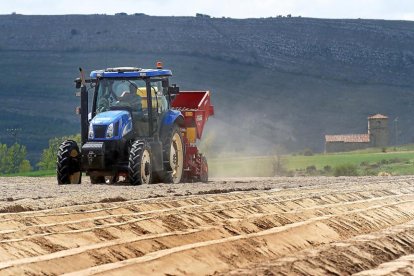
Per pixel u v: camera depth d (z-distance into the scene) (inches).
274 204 1384.1
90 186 1624.0
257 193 1551.4
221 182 2038.6
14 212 1103.0
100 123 1739.7
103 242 939.3
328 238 1154.0
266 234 1065.5
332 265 907.4
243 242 997.8
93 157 1716.3
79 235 949.8
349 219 1299.2
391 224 1378.0
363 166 6082.7
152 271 817.5
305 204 1450.5
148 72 1787.6
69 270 806.5
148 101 1779.0
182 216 1138.7
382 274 843.4
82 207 1167.6
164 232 1042.7
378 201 1619.1
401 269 878.4
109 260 860.6
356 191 1742.1
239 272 824.3
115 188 1537.9
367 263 957.8
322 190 1742.1
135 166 1690.5
